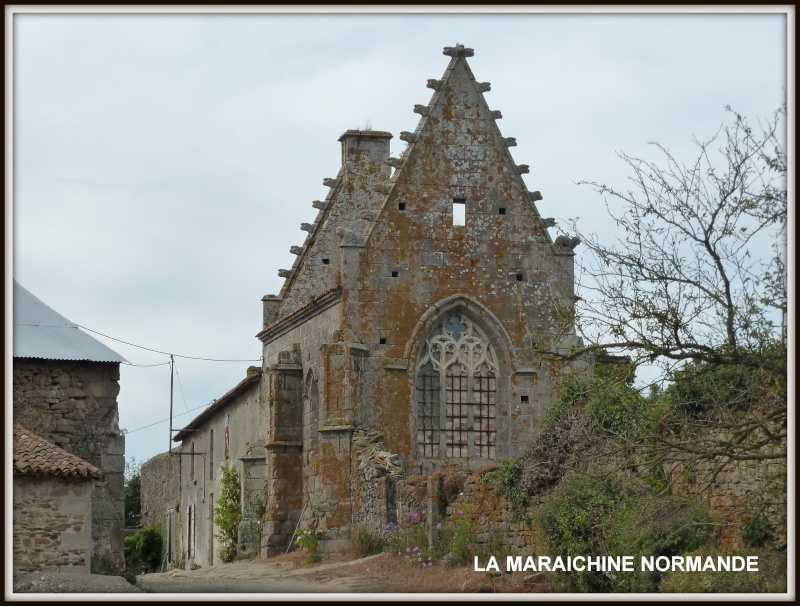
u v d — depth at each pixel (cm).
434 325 5275
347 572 4256
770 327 2644
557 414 3925
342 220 6188
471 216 5353
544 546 3584
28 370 4356
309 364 5553
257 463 6034
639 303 2744
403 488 4612
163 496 8656
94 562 4291
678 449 2778
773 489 2867
